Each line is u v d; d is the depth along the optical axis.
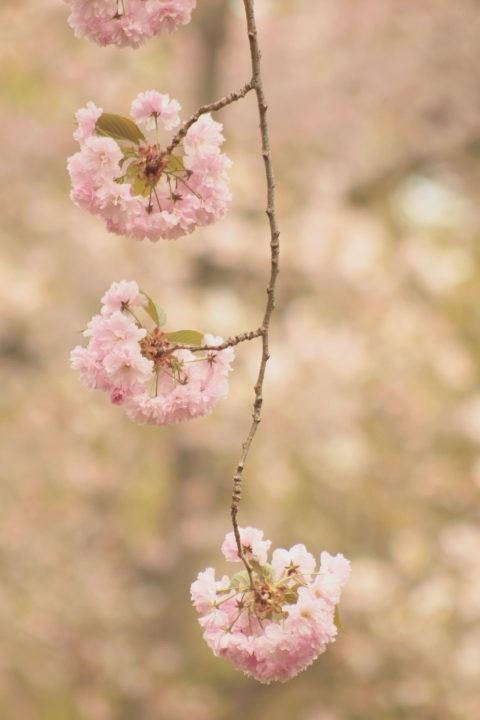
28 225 10.53
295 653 1.84
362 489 10.47
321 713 10.29
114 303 1.93
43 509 10.22
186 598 10.73
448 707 9.66
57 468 10.17
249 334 1.91
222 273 11.05
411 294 11.37
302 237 10.48
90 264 10.34
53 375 10.50
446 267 11.05
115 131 1.91
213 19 10.78
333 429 9.95
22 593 9.94
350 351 9.81
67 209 10.60
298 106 11.52
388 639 10.00
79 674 10.27
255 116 11.59
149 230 1.93
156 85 11.04
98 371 1.90
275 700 10.81
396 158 11.70
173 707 10.31
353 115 11.59
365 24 11.55
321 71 11.76
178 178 1.93
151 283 10.42
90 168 1.86
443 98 11.41
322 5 11.95
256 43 1.86
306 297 11.03
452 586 10.12
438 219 13.10
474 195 12.08
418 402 10.31
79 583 10.21
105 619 10.29
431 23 11.35
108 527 10.80
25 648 9.90
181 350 2.00
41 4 10.30
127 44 1.95
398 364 10.32
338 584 1.89
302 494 10.62
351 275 10.33
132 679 10.30
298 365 9.84
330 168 11.80
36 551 10.09
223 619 1.89
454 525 10.77
